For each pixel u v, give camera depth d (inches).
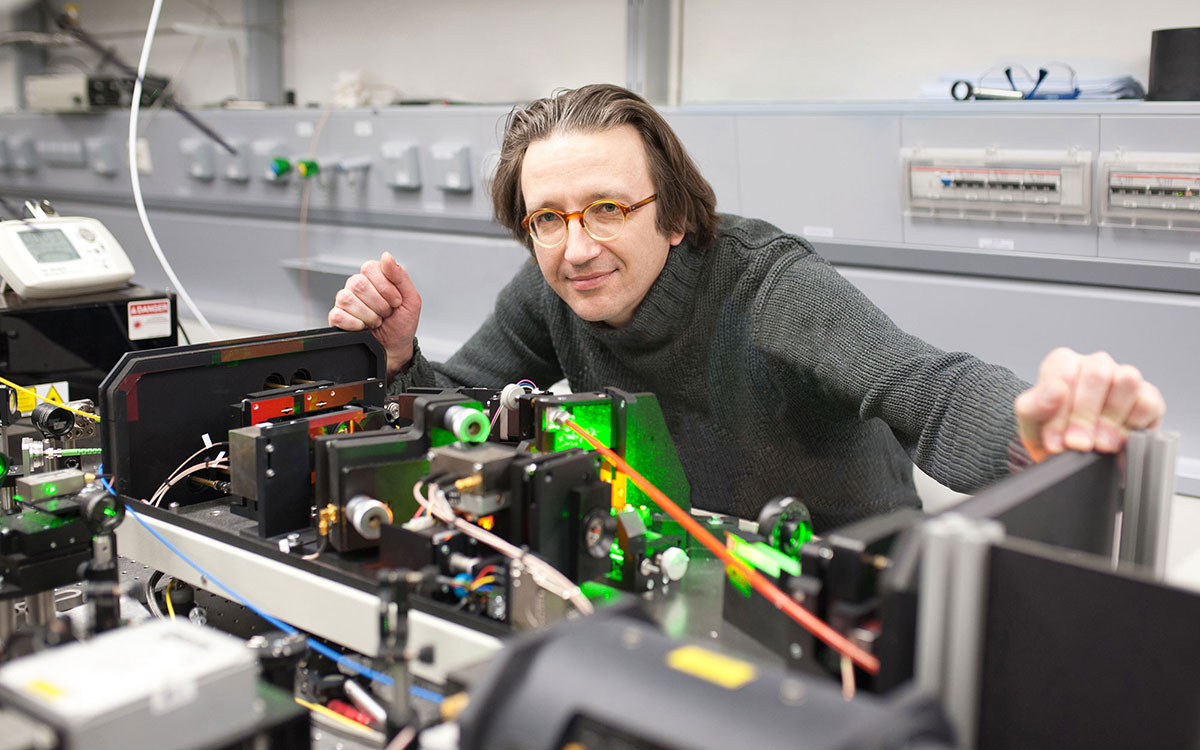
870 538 29.0
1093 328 80.4
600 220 52.9
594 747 21.1
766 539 35.1
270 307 137.9
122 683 25.2
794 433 60.0
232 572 42.9
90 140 147.9
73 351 69.2
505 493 36.9
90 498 36.6
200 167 135.1
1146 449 34.8
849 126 86.1
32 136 156.3
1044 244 80.7
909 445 49.6
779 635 33.5
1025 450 39.9
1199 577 40.7
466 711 22.6
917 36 97.2
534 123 54.2
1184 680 22.2
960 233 84.3
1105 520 34.9
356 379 56.8
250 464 43.1
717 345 59.2
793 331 54.3
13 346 66.0
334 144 121.3
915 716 20.3
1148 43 85.4
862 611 28.0
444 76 130.9
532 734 21.7
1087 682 23.5
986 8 93.0
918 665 24.7
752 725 20.1
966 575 24.0
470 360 71.1
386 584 31.0
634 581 38.8
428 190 114.5
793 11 104.0
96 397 70.6
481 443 40.4
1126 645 22.9
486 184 85.4
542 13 120.0
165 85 145.9
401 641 30.4
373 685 38.2
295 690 35.5
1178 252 75.2
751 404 59.6
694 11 110.5
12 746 23.1
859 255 90.0
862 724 19.7
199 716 26.0
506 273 111.2
